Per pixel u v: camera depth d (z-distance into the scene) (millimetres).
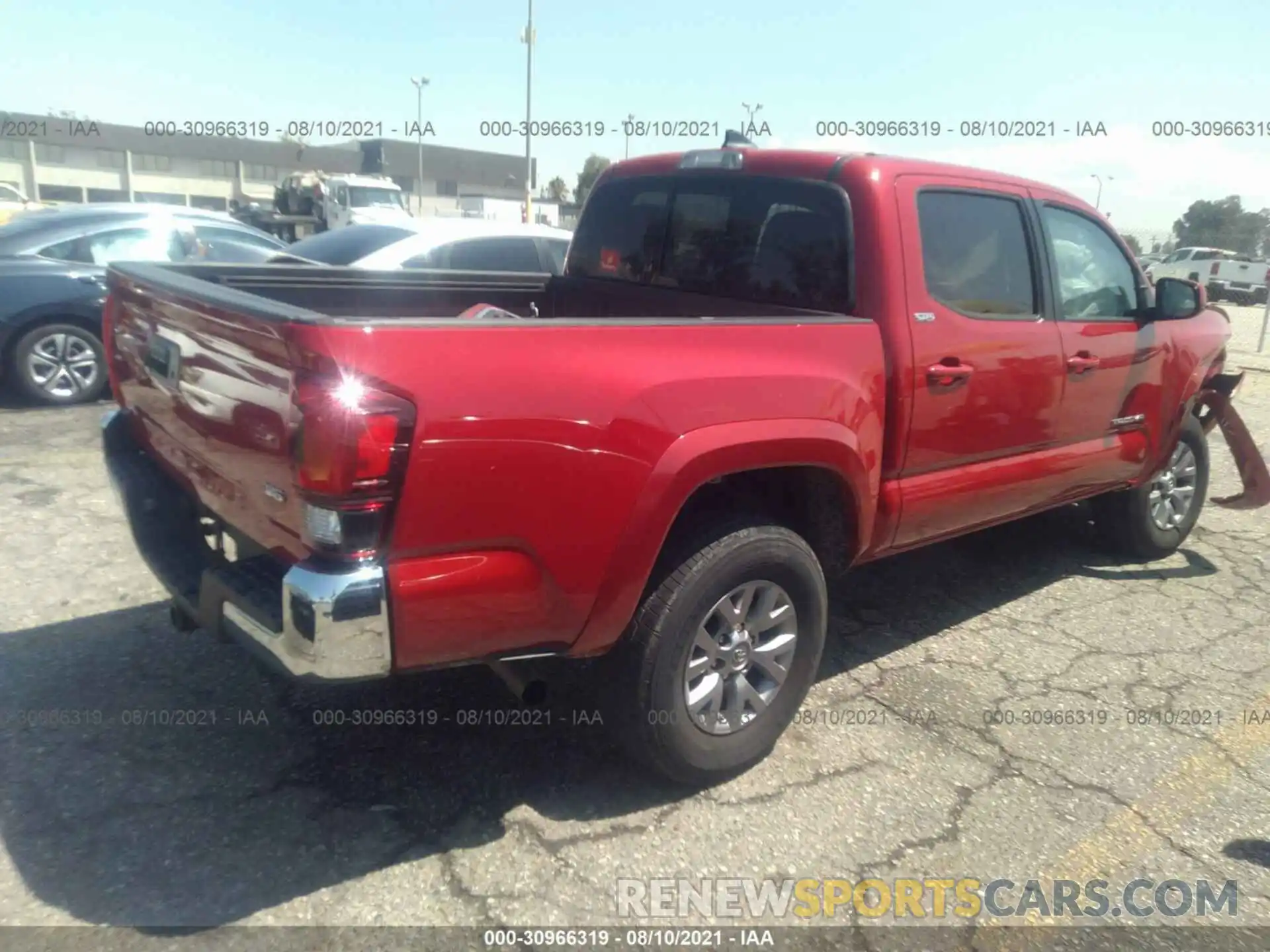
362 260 7465
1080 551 5652
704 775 3168
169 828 2877
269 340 2406
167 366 3072
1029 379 4070
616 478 2693
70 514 5383
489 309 4117
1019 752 3518
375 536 2383
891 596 4883
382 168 41969
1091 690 3996
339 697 3648
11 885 2615
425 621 2480
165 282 3037
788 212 3756
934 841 3018
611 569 2754
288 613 2379
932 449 3734
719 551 2998
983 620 4645
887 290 3480
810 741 3531
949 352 3678
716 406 2893
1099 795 3285
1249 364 14031
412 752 3332
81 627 4086
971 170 3930
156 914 2543
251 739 3352
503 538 2553
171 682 3695
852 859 2922
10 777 3066
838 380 3254
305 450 2309
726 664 3168
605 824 3016
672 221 4266
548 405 2551
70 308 7797
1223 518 6512
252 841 2846
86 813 2924
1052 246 4273
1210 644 4473
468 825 2973
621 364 2707
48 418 7492
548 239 8258
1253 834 3123
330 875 2729
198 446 2934
